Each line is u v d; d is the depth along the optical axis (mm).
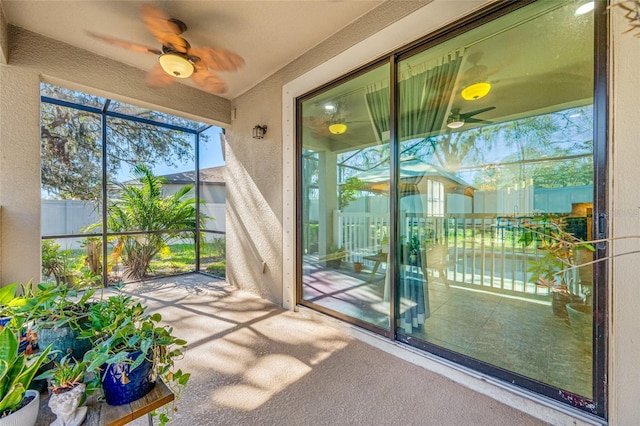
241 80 3625
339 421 1573
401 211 2346
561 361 1682
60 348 1069
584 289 1592
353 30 2539
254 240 3836
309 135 3119
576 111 1636
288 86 3225
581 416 1507
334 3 2312
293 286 3240
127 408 963
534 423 1577
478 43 1971
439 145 2193
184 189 5098
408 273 2324
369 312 2570
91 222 4223
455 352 2051
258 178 3736
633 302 1358
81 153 4156
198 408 1664
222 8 2350
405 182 2326
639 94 1335
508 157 1958
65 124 4035
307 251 3191
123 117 4449
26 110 2561
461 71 2074
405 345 2273
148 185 4699
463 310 2100
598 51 1512
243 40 2799
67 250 4012
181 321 2945
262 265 3703
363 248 2631
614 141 1422
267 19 2492
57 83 2824
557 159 1738
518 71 1889
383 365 2139
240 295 3828
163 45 2562
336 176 2867
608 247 1448
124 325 1044
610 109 1443
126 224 4508
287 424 1549
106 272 4270
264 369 2070
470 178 2096
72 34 2674
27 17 2432
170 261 4961
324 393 1805
